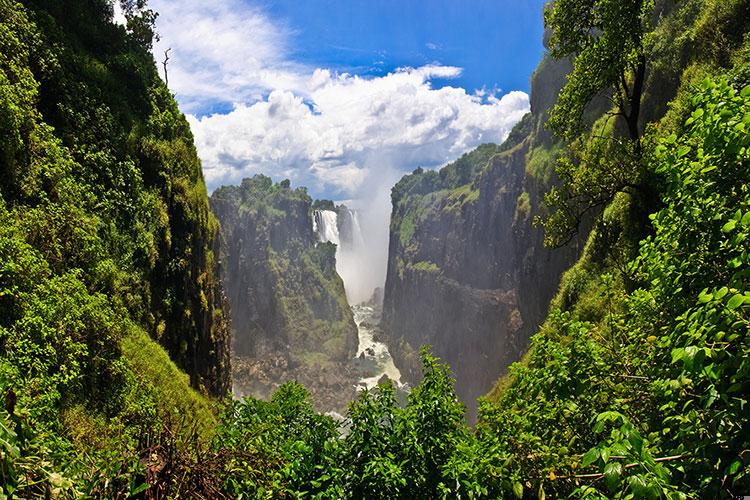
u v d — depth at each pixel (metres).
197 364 42.12
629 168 16.75
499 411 7.19
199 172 47.34
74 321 17.03
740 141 4.30
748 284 4.07
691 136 5.45
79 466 4.04
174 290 36.59
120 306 26.08
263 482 5.09
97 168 30.36
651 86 27.84
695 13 24.75
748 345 3.45
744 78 13.81
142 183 35.09
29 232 19.05
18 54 25.83
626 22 15.93
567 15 18.08
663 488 2.82
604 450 3.02
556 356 5.98
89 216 26.36
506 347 123.38
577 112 18.11
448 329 165.00
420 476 6.19
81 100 31.17
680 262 5.30
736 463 3.17
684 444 4.03
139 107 39.38
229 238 176.25
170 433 4.65
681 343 4.45
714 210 4.77
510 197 137.12
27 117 22.33
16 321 13.91
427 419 6.84
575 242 59.69
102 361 19.05
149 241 32.41
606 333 7.36
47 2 34.22
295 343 170.25
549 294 84.44
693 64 21.67
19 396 8.62
